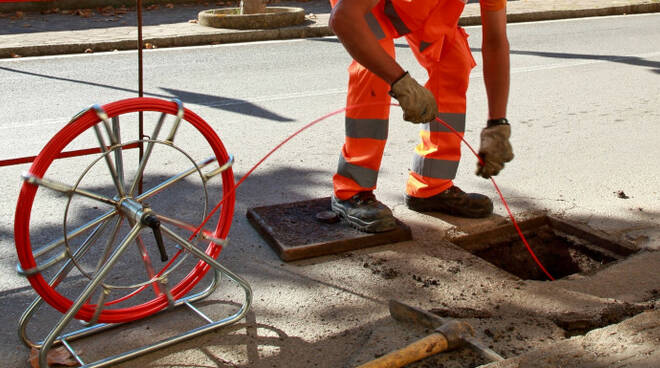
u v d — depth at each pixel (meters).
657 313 2.48
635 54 8.59
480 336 2.50
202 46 9.14
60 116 5.59
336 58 8.30
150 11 11.48
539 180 4.21
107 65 7.75
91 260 3.18
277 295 2.83
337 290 2.88
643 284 2.90
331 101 6.23
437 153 3.50
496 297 2.80
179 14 11.23
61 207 3.80
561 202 3.84
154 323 2.63
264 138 5.14
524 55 8.55
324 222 3.40
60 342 2.48
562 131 5.27
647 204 3.81
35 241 3.38
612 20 11.78
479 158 3.00
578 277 2.97
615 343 2.29
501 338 2.49
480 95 6.55
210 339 2.51
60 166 4.46
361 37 2.36
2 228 3.51
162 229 2.41
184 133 5.22
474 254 3.45
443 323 2.44
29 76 7.08
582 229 3.47
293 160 4.67
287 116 5.73
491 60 2.97
